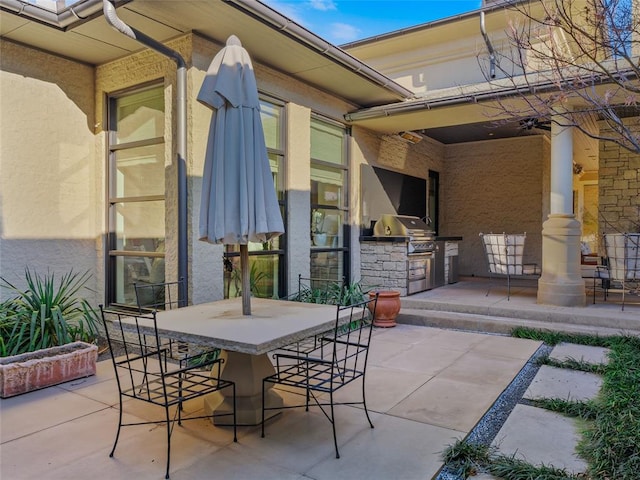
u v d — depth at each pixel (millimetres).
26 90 4324
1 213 4152
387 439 2658
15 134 4246
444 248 7836
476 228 9492
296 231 5453
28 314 3928
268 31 4160
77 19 3789
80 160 4789
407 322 5859
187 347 3680
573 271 5754
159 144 4543
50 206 4531
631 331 4805
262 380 2881
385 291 5848
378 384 3586
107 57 4680
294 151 5410
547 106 2828
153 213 4605
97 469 2334
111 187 4934
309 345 4664
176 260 4309
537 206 8859
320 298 5500
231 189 2783
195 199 4230
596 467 2240
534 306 5688
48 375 3523
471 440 2678
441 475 2293
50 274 4535
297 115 5453
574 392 3311
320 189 6102
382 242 6625
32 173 4383
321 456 2463
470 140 9336
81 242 4809
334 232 6375
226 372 2889
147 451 2527
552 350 4453
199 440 2660
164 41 4344
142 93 4691
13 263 4246
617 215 7301
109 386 3559
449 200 9773
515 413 2988
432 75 7457
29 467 2354
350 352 4484
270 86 5082
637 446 2373
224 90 2758
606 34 2686
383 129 6969
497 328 5281
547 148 8969
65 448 2564
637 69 2480
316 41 4434
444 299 6289
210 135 2910
